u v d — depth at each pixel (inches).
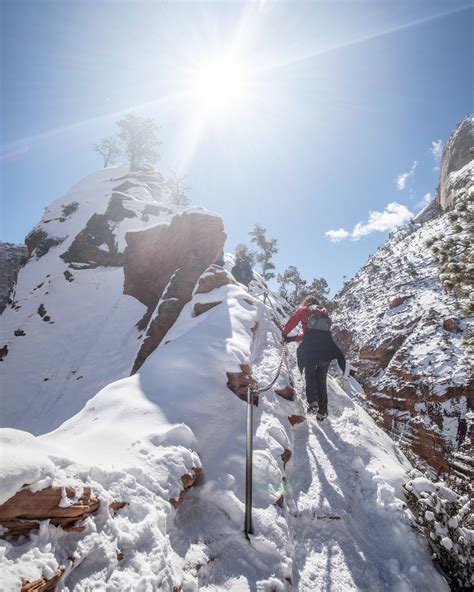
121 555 70.4
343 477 149.3
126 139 1788.9
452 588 107.8
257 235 1642.5
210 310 287.0
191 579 80.4
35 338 814.5
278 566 94.4
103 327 772.6
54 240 1225.4
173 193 1589.6
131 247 767.1
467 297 234.1
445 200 2596.0
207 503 109.1
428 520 118.5
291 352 294.8
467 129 2987.2
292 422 180.1
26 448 72.0
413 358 1083.9
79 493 70.2
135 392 148.5
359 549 113.0
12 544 57.6
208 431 135.4
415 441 866.8
